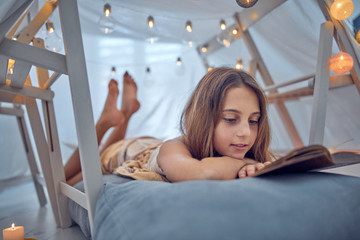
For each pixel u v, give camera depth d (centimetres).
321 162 52
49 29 112
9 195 204
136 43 197
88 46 194
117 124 178
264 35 157
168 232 40
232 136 68
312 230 43
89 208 68
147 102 259
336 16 98
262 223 41
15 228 80
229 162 64
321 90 111
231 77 71
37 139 118
